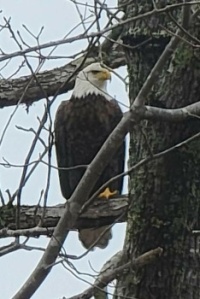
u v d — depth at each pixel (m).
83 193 8.73
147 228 10.27
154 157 8.69
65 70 14.24
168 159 10.12
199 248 10.33
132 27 10.36
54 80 14.12
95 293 9.52
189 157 10.13
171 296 10.30
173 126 10.05
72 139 14.45
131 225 10.38
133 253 10.35
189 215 10.26
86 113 14.34
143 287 10.32
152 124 10.16
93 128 14.36
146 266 10.27
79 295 9.04
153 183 10.20
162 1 10.15
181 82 9.95
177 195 10.20
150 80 8.58
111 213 11.42
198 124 10.00
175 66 9.94
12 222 11.01
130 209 10.43
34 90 13.95
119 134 8.70
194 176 10.22
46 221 11.05
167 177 10.17
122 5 9.56
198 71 9.88
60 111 14.54
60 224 8.59
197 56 9.81
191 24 9.33
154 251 9.09
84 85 14.45
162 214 10.23
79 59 14.33
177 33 8.83
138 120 8.80
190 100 9.95
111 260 11.05
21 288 8.46
